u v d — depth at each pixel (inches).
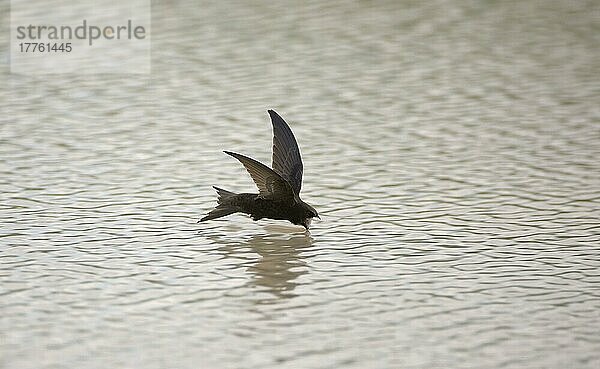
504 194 586.6
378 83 844.6
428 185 604.1
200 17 1079.0
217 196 584.1
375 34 1007.6
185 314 427.8
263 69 890.1
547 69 882.8
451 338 404.8
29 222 539.5
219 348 394.6
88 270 476.1
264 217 498.3
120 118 754.8
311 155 663.1
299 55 933.8
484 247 506.3
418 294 450.3
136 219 546.9
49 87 844.6
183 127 729.6
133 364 380.2
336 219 550.0
